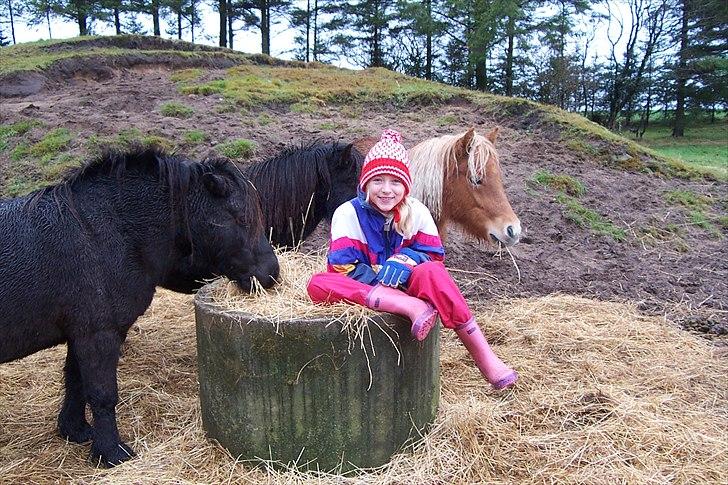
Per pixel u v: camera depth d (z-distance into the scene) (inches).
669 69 952.9
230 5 1074.1
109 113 334.3
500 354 150.3
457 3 858.8
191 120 319.0
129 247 109.3
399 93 418.0
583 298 196.9
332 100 402.6
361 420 101.3
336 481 99.7
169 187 112.7
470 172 156.8
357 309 100.2
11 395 135.5
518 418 119.7
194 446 110.9
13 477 104.5
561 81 830.5
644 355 152.9
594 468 103.0
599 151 352.8
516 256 229.9
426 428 111.1
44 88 431.8
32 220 103.7
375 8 1111.0
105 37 604.1
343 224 105.5
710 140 880.9
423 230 107.7
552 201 278.7
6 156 282.7
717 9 937.5
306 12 1144.8
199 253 117.0
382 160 102.8
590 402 125.6
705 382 140.0
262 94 377.7
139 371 146.5
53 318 103.4
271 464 102.6
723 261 242.5
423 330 96.0
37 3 998.4
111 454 108.3
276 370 98.6
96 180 111.3
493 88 967.6
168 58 535.8
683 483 99.6
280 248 151.9
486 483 99.1
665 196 308.8
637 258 239.9
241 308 104.8
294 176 160.2
